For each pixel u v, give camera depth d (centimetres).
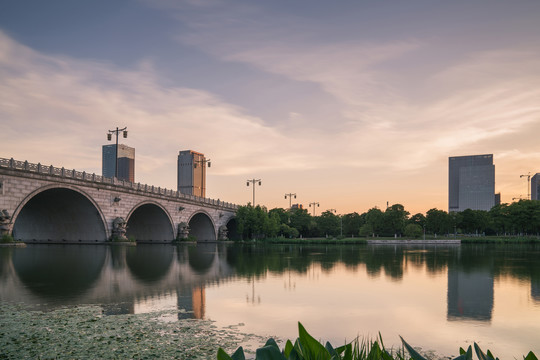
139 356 947
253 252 5347
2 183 4081
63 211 5850
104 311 1438
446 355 993
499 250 6166
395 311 1499
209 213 9319
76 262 3259
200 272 2708
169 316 1364
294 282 2248
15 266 2920
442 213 14362
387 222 13238
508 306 1609
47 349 998
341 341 1105
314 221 14100
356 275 2634
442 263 3606
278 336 1130
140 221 7900
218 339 1091
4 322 1268
